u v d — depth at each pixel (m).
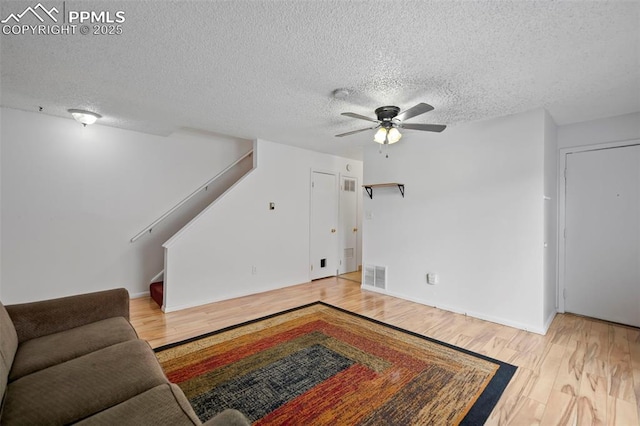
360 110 2.99
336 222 5.58
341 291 4.46
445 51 1.89
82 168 3.63
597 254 3.26
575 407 1.80
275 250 4.58
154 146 4.20
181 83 2.41
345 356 2.41
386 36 1.74
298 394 1.91
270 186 4.50
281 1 1.45
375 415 1.73
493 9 1.49
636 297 3.04
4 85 2.49
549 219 3.17
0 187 3.15
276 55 1.96
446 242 3.61
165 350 2.50
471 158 3.40
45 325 1.78
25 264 3.29
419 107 2.23
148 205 4.14
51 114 3.34
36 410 1.12
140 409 1.08
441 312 3.51
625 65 2.05
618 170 3.13
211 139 4.75
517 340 2.74
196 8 1.50
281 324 3.11
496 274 3.20
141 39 1.79
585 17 1.55
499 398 1.88
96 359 1.47
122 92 2.60
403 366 2.26
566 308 3.47
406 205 4.03
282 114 3.15
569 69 2.12
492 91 2.51
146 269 4.16
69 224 3.55
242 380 2.06
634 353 2.48
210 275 3.87
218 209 3.95
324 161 5.33
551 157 3.22
